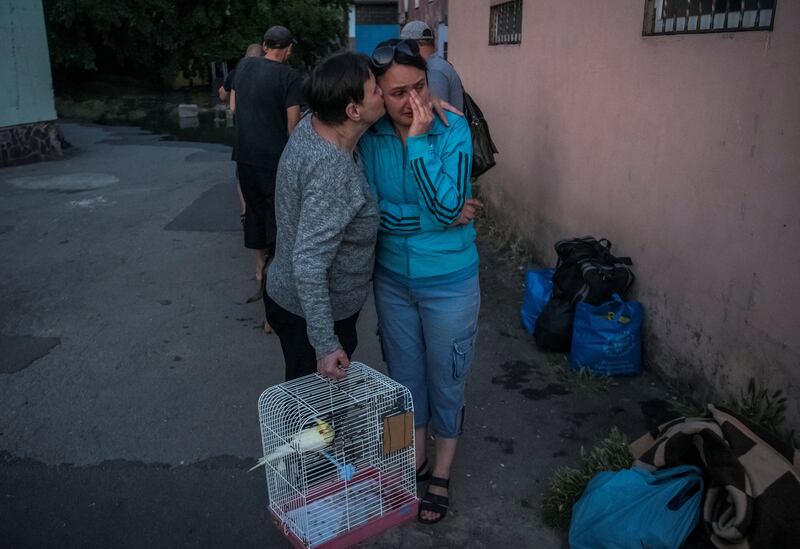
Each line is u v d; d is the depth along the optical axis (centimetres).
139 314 521
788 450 273
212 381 423
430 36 520
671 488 267
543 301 468
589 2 476
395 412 299
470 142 268
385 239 280
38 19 1129
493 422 378
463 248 279
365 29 3709
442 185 250
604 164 468
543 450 354
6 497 319
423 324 291
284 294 271
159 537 296
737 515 245
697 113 364
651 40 401
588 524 272
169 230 737
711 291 364
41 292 566
